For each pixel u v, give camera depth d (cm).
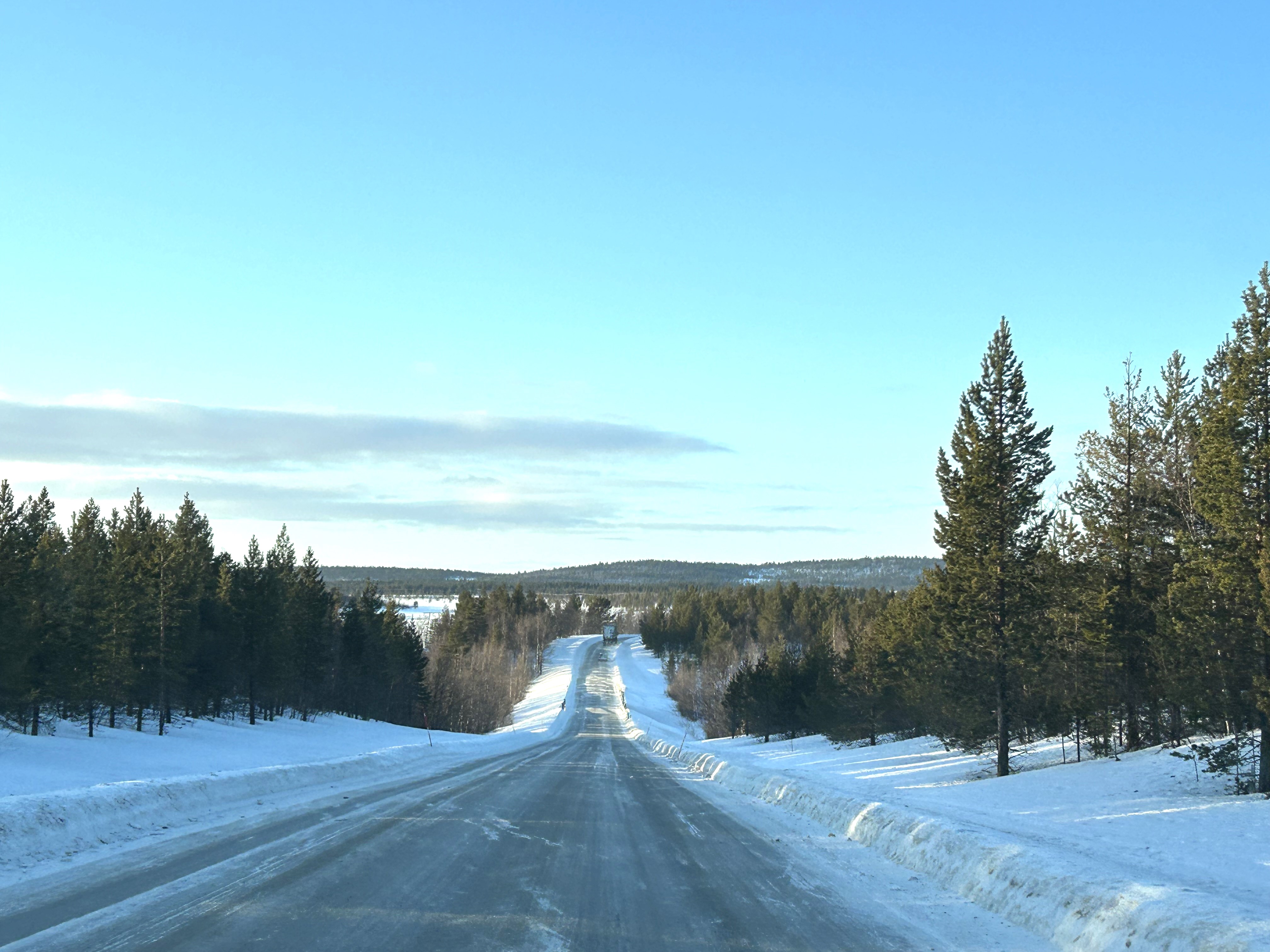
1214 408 2152
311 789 2019
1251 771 2097
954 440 3147
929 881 1094
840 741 5584
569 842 1352
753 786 2461
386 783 2342
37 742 3153
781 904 929
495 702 11500
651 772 3428
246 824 1368
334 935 731
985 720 3081
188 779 1664
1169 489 2755
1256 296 1986
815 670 7006
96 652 4116
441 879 998
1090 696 2816
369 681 8794
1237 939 644
